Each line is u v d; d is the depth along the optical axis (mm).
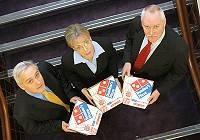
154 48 3533
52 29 5016
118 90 3867
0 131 4500
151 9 3283
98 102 3844
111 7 5000
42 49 4965
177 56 3479
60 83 3930
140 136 4434
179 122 4422
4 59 4984
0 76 4855
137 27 3689
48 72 3805
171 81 3750
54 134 4594
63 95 3924
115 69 3965
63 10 5039
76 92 4043
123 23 4863
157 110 4488
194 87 4305
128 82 3863
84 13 5023
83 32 3393
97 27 4848
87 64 3717
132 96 3816
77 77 3930
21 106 3621
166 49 3486
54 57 4910
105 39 3729
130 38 3902
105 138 4484
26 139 4688
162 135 4367
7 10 5148
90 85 4062
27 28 5062
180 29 4363
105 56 3730
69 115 4070
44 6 4980
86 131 3771
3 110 4406
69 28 3426
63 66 3820
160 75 3842
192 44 4273
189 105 4453
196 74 4203
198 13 4211
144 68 3789
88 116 3812
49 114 3787
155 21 3254
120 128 4492
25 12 4984
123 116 4527
